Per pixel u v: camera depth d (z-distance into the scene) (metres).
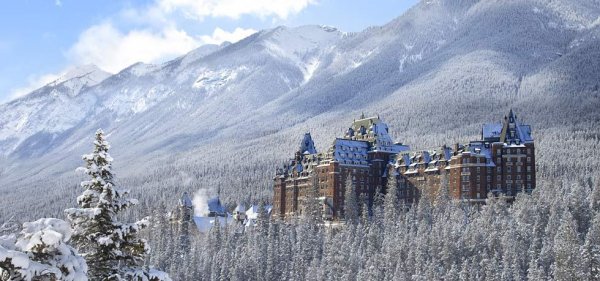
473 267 151.50
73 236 32.75
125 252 34.09
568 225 145.12
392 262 167.38
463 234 167.12
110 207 33.00
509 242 156.75
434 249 166.38
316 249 197.00
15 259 24.28
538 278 138.88
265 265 195.88
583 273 133.00
